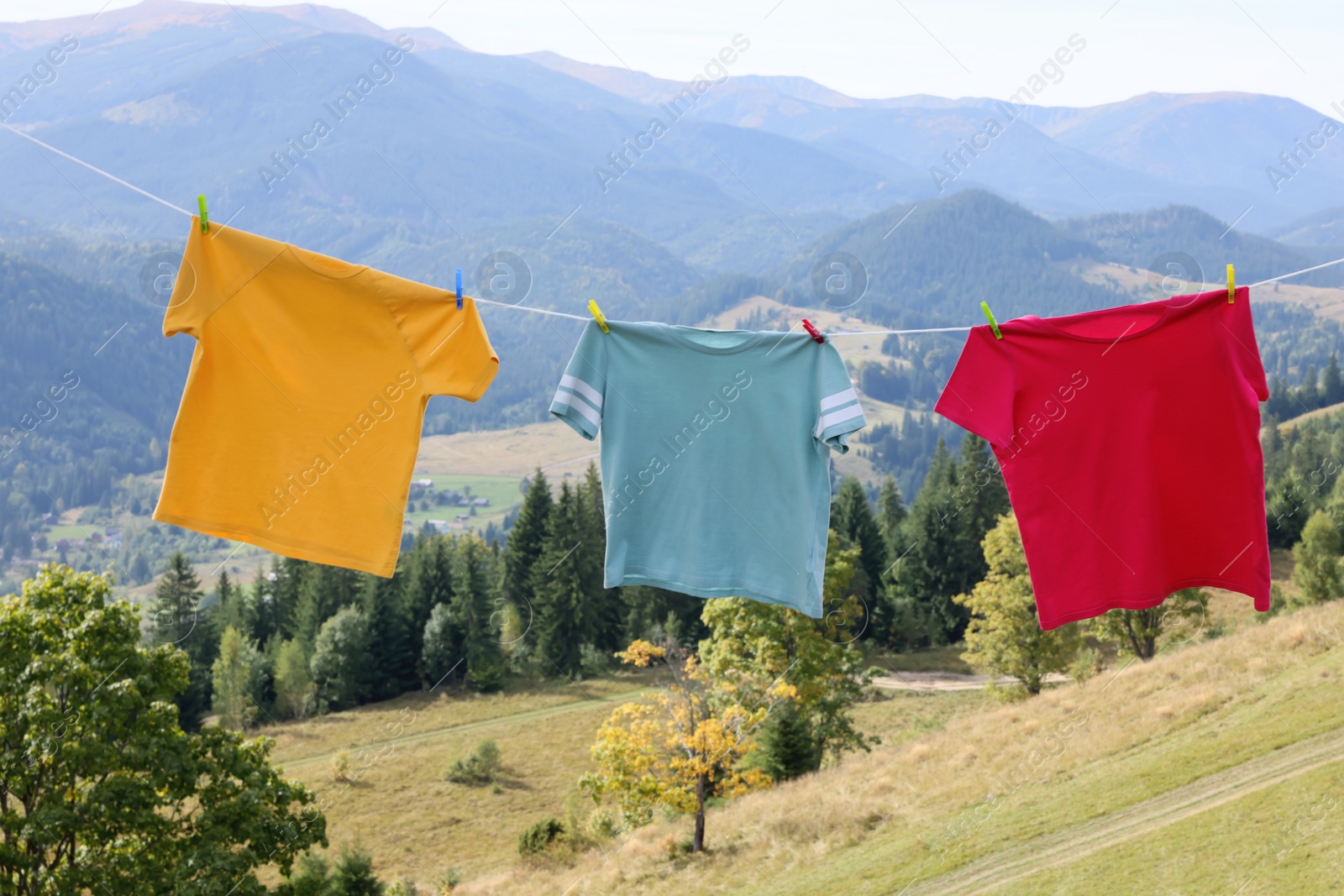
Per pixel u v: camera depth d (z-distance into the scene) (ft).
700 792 76.18
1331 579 148.87
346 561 20.26
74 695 50.01
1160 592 21.63
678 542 21.99
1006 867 52.34
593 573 203.72
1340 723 55.42
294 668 184.85
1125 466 21.67
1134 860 47.34
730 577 21.93
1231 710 65.26
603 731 78.64
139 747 48.98
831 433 21.08
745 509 21.94
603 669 199.41
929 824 64.23
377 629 196.44
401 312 20.54
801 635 96.32
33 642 50.67
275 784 53.93
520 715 175.73
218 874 48.29
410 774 143.02
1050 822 56.54
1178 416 21.65
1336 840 41.63
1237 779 53.06
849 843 66.49
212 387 20.25
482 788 136.05
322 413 20.42
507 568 211.00
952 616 212.84
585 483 216.13
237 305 20.33
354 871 85.56
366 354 20.53
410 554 222.28
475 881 94.94
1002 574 132.67
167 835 51.11
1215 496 21.66
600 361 21.95
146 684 51.01
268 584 232.94
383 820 124.57
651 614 206.59
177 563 191.31
